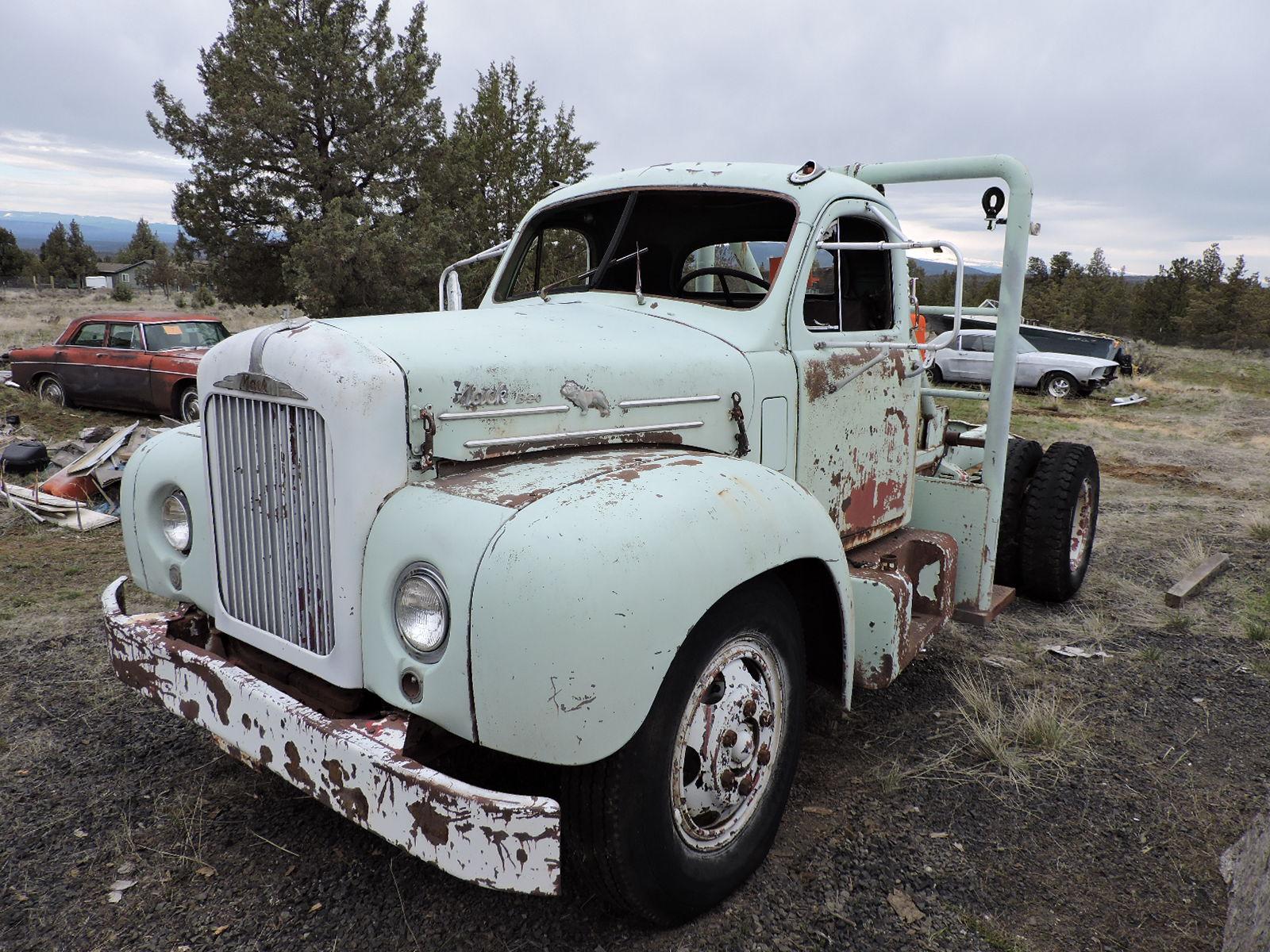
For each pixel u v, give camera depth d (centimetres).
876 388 353
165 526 282
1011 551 490
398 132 1822
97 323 1175
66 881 249
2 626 444
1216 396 1914
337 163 1798
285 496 224
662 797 209
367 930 230
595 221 360
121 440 714
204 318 1224
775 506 241
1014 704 369
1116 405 1756
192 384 1089
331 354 212
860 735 343
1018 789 303
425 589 196
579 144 1714
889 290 368
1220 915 242
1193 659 423
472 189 1761
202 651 241
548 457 240
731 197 328
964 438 471
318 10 1816
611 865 206
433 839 186
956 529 404
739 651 235
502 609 185
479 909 239
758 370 293
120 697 366
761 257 337
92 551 590
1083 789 304
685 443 273
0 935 228
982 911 241
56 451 814
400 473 215
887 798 296
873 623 301
